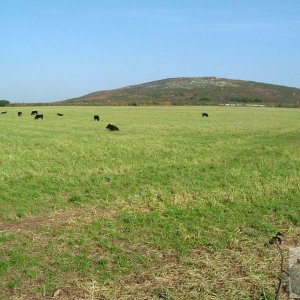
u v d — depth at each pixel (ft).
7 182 46.75
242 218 34.53
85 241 28.76
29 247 27.61
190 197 40.83
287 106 367.45
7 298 21.25
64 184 46.09
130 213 35.35
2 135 100.37
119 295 21.62
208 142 90.99
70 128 123.24
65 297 21.47
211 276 23.71
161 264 25.29
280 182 48.19
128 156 68.54
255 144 88.28
